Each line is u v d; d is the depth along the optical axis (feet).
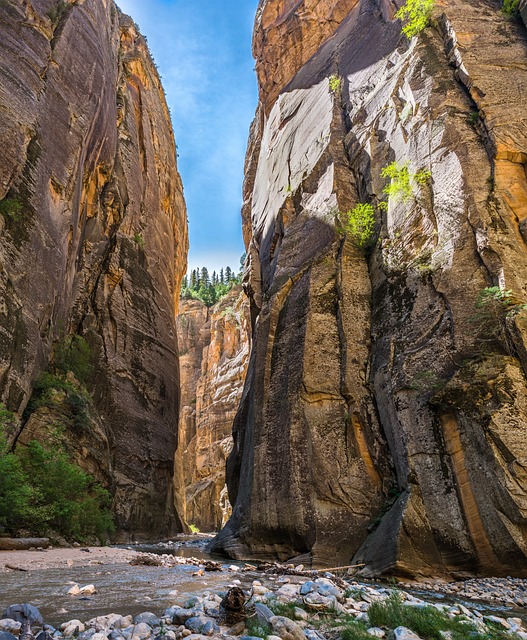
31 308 62.28
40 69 76.64
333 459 45.27
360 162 68.64
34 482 53.72
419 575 34.24
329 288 56.90
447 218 49.62
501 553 33.35
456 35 60.70
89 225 99.04
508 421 35.58
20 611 16.19
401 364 45.27
